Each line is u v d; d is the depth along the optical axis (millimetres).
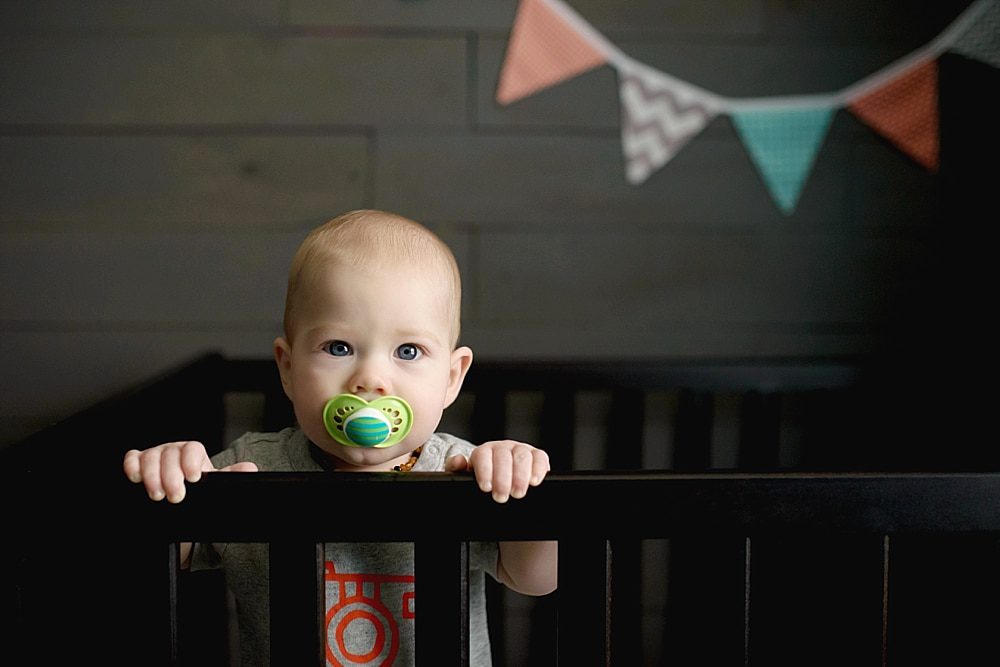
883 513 742
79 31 1461
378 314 845
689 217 1527
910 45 1514
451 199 1510
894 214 1538
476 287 1522
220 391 1422
